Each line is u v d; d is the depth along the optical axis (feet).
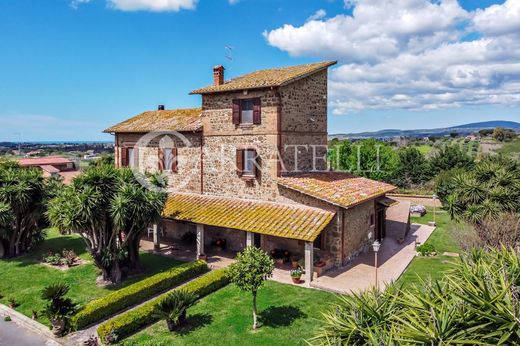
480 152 166.61
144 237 83.71
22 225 74.33
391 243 78.54
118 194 55.31
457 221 66.85
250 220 63.67
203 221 66.28
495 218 57.36
